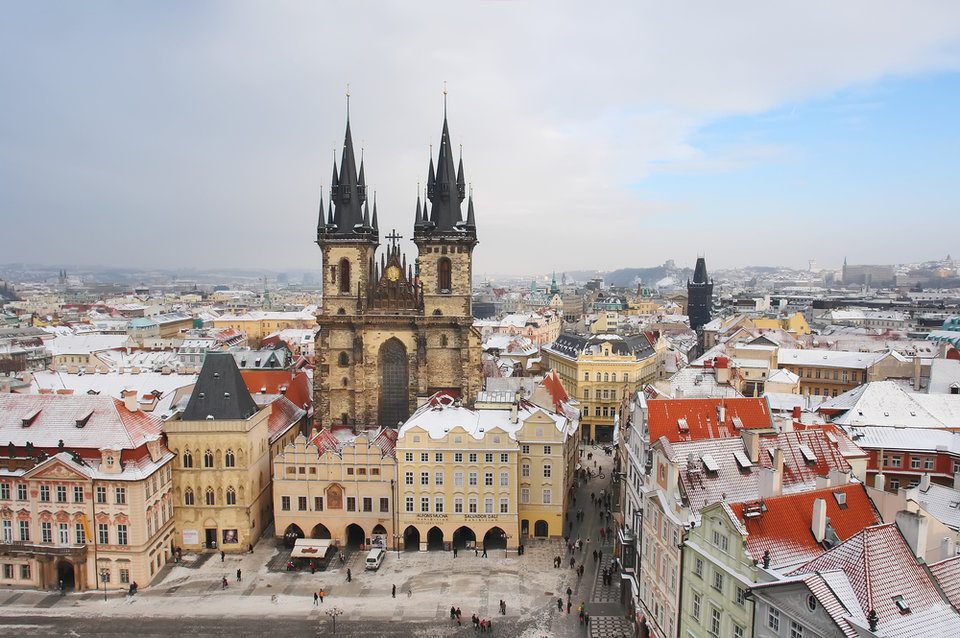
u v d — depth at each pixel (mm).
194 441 115938
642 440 94812
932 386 142750
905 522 55281
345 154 153500
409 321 151375
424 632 92750
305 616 97000
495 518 116312
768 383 151625
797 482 80250
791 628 53281
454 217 153125
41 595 102938
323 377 153750
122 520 104125
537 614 97125
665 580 77688
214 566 112375
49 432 107625
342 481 117625
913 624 47562
